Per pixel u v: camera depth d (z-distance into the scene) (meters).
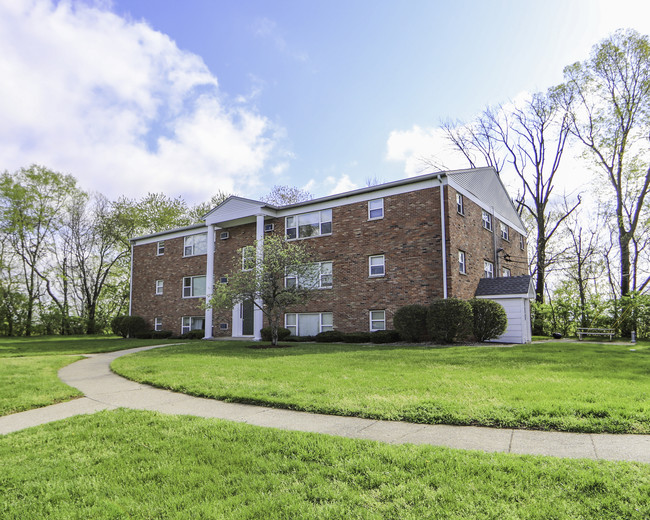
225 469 3.99
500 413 5.38
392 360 10.75
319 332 20.23
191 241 26.61
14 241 33.62
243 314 23.61
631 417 5.07
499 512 2.97
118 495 3.56
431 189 17.92
